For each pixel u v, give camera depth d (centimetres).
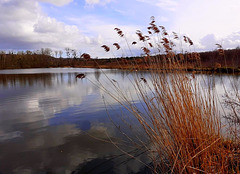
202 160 227
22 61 7538
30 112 681
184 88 279
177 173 237
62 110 698
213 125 261
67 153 367
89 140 423
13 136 461
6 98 968
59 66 7981
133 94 911
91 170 306
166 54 297
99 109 689
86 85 1439
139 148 360
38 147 398
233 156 214
